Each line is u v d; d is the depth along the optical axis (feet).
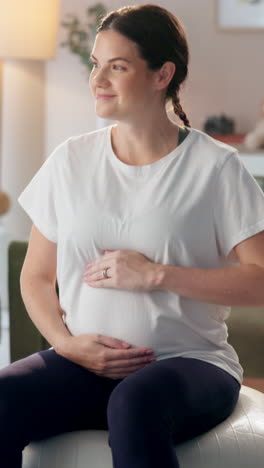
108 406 5.75
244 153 16.75
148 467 5.40
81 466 6.04
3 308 15.35
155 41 6.35
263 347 9.17
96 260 6.46
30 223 18.58
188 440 6.05
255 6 18.88
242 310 9.61
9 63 17.95
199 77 19.19
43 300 6.83
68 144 6.82
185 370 6.11
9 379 6.11
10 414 5.95
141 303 6.34
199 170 6.40
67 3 19.12
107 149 6.63
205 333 6.48
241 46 19.04
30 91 18.12
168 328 6.36
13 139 18.29
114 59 6.29
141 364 6.33
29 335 9.11
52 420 6.17
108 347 6.34
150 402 5.65
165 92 6.59
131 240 6.37
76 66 19.40
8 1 15.80
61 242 6.64
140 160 6.56
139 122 6.44
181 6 18.88
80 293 6.62
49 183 6.80
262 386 9.23
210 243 6.43
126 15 6.35
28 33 15.93
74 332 6.64
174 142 6.55
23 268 7.06
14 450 5.97
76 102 19.51
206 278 6.25
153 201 6.35
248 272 6.31
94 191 6.51
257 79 19.13
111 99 6.36
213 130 18.26
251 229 6.35
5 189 18.47
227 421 6.31
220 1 18.88
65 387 6.26
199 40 19.04
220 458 6.01
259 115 19.20
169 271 6.23
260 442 6.19
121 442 5.50
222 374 6.31
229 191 6.36
